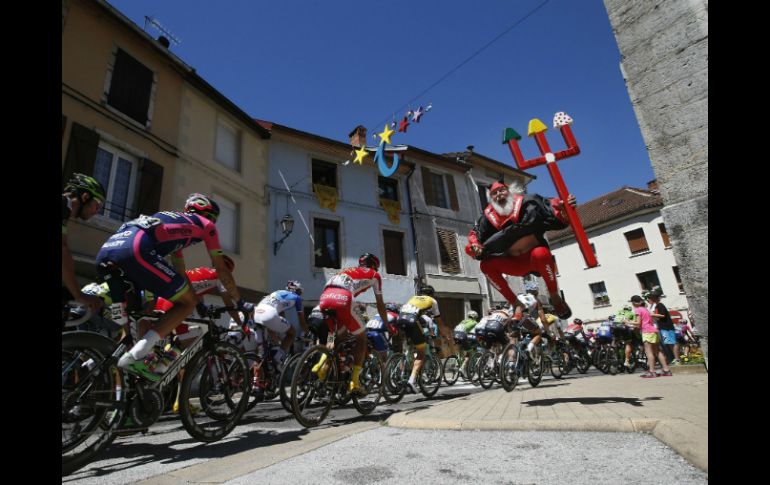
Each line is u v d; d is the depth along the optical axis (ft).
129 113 30.32
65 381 7.54
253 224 40.09
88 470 8.05
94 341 7.93
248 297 36.55
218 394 10.64
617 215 84.58
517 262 11.42
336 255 47.01
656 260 79.10
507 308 25.40
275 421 14.07
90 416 7.65
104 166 28.40
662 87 10.32
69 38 27.07
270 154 44.52
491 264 11.82
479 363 24.35
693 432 6.63
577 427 8.26
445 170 60.34
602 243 87.71
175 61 34.14
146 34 31.71
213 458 8.59
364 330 13.70
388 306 22.72
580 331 31.78
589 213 97.55
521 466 6.38
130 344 8.61
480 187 64.69
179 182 33.24
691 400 10.19
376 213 51.08
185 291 9.05
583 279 90.38
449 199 58.95
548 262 10.82
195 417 10.37
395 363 18.52
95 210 8.51
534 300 22.17
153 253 8.82
